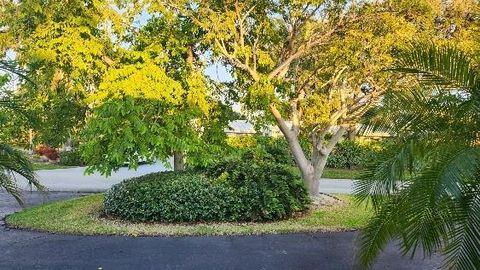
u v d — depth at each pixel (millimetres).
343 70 11656
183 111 10398
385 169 4770
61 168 23812
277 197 10086
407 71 5211
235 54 10945
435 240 4855
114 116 9406
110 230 8898
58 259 7160
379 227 5184
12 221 9961
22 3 10250
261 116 11812
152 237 8477
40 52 9781
